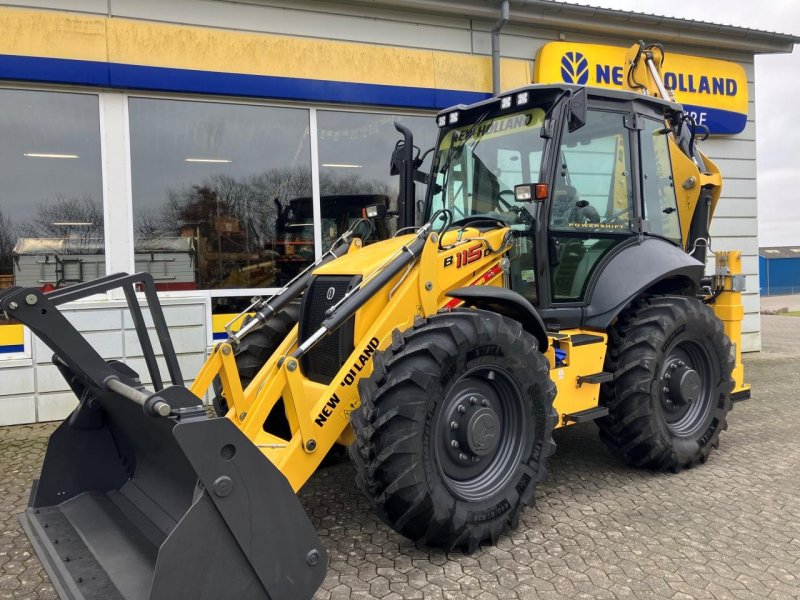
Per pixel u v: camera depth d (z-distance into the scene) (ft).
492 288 11.20
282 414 11.59
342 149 23.11
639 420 13.25
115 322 18.48
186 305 19.26
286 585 7.45
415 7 23.27
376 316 10.87
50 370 18.56
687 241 16.87
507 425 11.06
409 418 9.41
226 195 21.43
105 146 19.75
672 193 15.98
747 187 31.35
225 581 7.07
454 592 9.00
